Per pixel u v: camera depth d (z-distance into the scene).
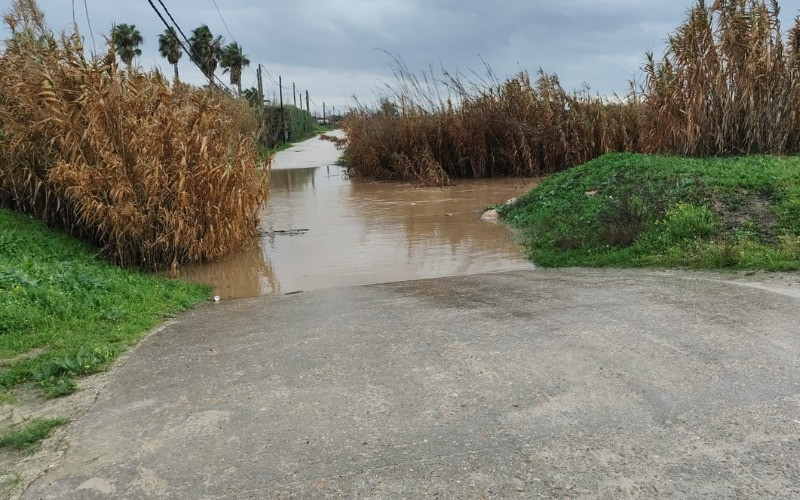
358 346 5.31
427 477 3.22
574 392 4.12
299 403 4.21
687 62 14.58
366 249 11.24
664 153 15.16
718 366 4.42
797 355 4.55
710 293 6.48
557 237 10.61
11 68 10.79
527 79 22.19
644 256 8.66
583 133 21.41
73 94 9.82
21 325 6.23
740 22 14.05
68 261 8.86
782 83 14.08
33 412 4.39
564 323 5.62
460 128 22.17
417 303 6.84
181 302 7.82
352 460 3.44
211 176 10.20
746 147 14.36
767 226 8.80
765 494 2.94
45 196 10.75
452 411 3.95
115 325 6.54
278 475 3.33
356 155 25.64
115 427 4.04
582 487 3.06
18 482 3.42
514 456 3.38
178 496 3.20
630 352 4.77
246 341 5.75
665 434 3.53
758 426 3.56
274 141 52.34
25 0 11.54
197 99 10.47
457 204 16.39
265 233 13.08
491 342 5.19
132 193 9.62
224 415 4.10
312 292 8.22
